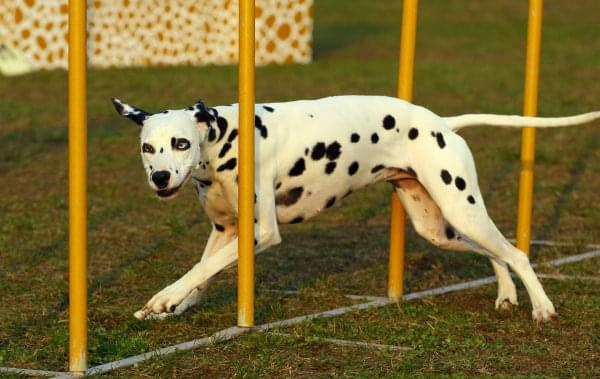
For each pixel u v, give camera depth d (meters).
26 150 18.81
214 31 29.66
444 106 23.72
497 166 18.00
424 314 9.70
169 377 7.87
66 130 20.56
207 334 8.97
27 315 9.57
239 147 8.62
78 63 7.52
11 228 13.16
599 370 8.14
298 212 9.35
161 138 8.32
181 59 29.47
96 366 8.08
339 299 10.26
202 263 8.91
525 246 11.20
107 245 12.52
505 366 8.22
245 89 8.51
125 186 16.11
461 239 9.91
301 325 9.18
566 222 14.17
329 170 9.24
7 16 28.16
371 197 15.59
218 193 9.11
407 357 8.34
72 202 7.67
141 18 29.11
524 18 41.84
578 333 9.16
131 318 9.39
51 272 11.13
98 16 28.75
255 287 10.71
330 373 7.94
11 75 27.52
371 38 37.41
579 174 17.53
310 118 9.19
